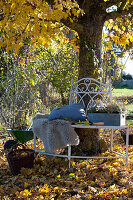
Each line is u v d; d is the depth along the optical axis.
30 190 3.04
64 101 9.55
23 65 7.18
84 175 3.51
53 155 3.92
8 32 4.29
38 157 4.40
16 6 3.87
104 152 4.46
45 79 9.07
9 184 3.33
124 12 4.57
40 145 5.32
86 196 2.86
